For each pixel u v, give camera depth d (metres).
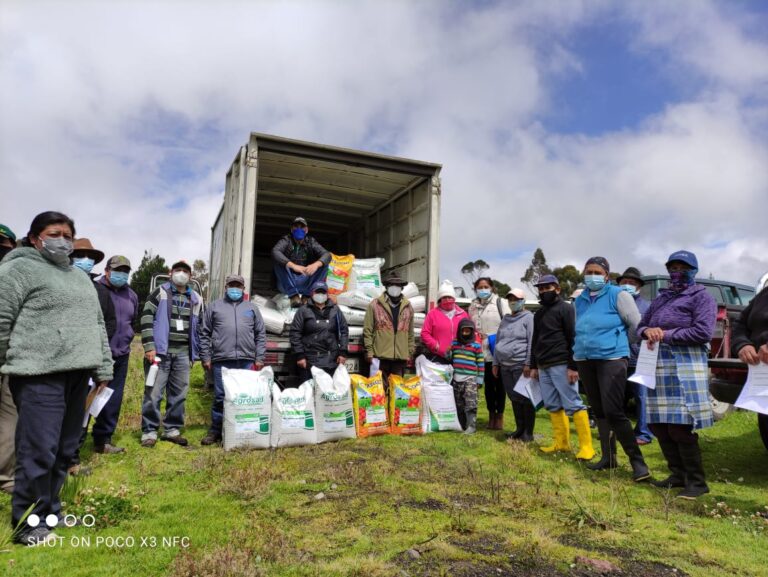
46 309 2.86
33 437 2.81
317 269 6.68
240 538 2.83
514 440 5.46
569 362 4.88
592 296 4.52
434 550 2.71
